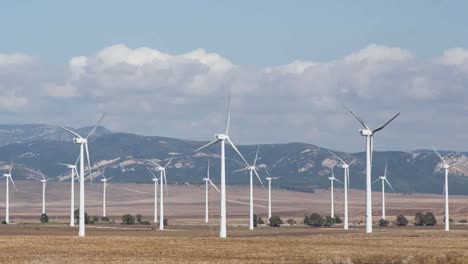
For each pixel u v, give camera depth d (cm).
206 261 17912
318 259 18475
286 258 18750
